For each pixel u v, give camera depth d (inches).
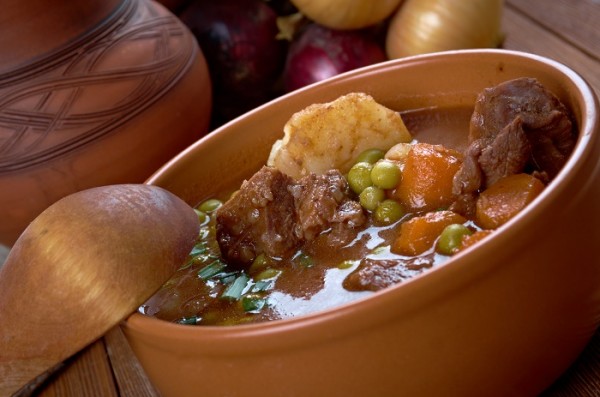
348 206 15.1
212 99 22.0
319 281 14.4
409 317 12.4
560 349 13.2
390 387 12.8
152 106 18.8
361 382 12.7
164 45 19.3
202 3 21.8
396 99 17.1
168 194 14.7
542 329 12.9
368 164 15.9
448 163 15.0
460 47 20.0
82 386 16.5
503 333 12.7
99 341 17.3
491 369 12.8
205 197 16.9
